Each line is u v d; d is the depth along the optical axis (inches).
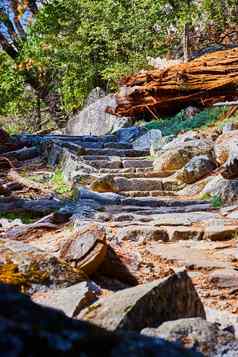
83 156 511.8
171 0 880.9
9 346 39.8
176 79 642.2
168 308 132.7
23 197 415.2
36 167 534.0
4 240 189.3
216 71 633.6
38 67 1034.7
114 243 262.7
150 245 264.7
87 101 946.1
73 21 1014.4
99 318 124.6
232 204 359.9
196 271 223.0
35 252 177.5
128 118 701.3
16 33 1069.8
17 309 45.6
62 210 330.0
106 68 935.0
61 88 1060.5
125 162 488.7
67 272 172.7
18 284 161.3
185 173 428.1
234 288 201.6
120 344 46.2
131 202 378.6
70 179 454.6
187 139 494.6
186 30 830.5
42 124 1200.8
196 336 115.1
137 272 217.3
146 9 906.1
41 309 47.3
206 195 384.8
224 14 933.8
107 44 948.0
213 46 904.9
